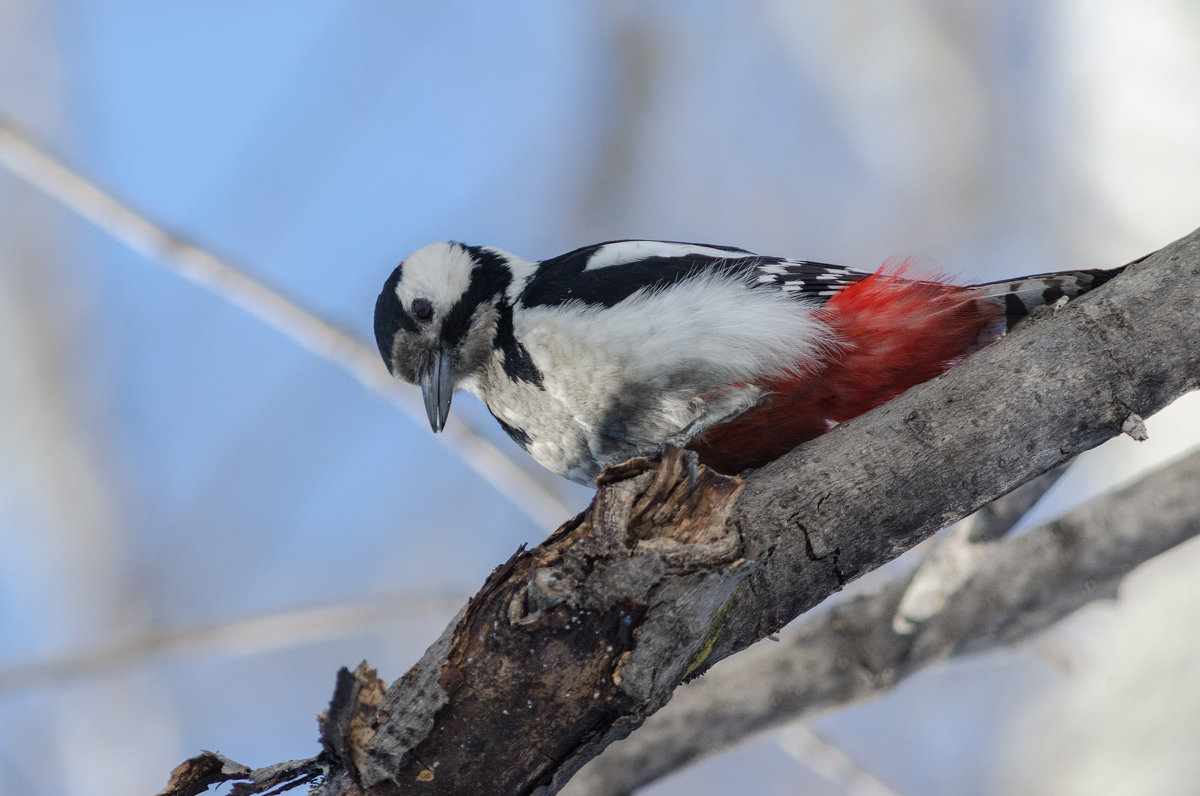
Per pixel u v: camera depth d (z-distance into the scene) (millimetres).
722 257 9805
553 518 10273
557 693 5605
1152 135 15797
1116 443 14195
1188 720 12648
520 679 5598
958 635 8734
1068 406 6398
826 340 8867
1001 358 6551
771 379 8938
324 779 5938
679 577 5570
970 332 9047
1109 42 16156
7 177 17125
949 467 6375
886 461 6371
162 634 10227
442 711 5637
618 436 9375
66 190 10289
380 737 5668
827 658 8758
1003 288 8969
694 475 5984
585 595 5586
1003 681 14016
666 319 8977
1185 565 12945
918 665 8781
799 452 6555
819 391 9078
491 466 10430
